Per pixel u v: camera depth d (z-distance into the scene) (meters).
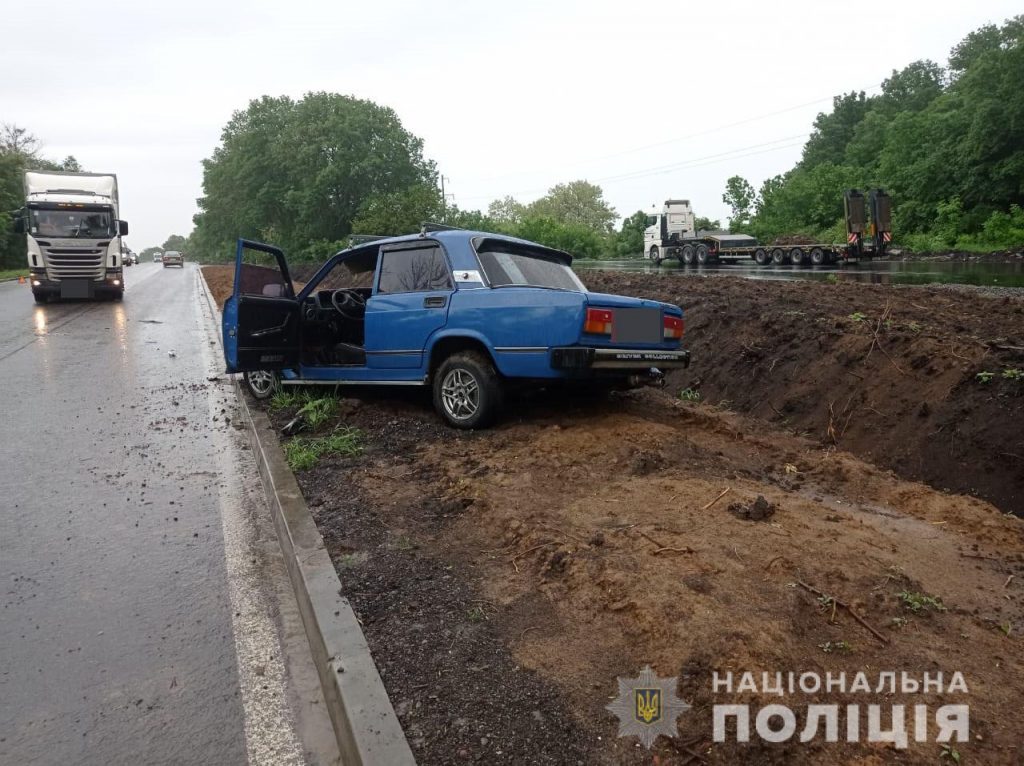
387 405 6.90
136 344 12.38
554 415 6.16
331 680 2.66
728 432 6.00
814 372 6.81
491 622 3.01
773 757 2.15
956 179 36.81
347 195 48.66
